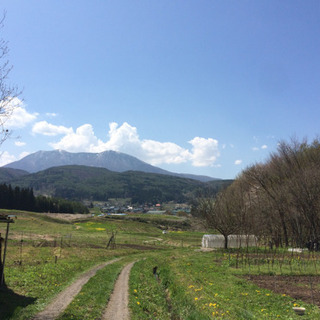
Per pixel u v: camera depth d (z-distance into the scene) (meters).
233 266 28.30
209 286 19.19
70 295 15.48
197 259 34.53
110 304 14.88
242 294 16.64
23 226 74.00
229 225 50.06
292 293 17.00
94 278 20.95
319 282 20.42
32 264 24.16
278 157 60.75
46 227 78.12
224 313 13.17
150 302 16.98
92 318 12.09
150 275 27.23
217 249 47.16
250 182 64.75
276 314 12.91
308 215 47.56
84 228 89.56
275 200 51.78
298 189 49.06
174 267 28.98
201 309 14.37
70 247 41.16
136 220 132.00
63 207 163.12
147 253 43.94
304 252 39.53
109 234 76.69
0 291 14.59
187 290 18.73
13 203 134.12
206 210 52.91
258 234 52.38
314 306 14.10
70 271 23.27
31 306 12.84
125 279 22.53
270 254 37.81
